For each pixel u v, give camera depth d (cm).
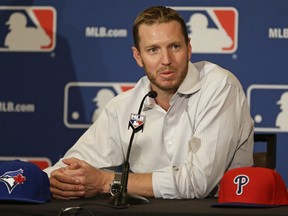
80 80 1012
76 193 675
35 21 1016
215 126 716
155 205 593
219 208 579
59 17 1013
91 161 781
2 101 1022
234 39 983
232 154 734
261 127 984
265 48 979
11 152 1023
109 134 784
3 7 1018
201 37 988
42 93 1019
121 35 1005
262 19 977
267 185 609
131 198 603
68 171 681
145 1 998
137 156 767
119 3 1003
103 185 692
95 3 1006
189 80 743
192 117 745
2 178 620
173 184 677
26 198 612
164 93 744
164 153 759
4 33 1020
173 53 700
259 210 569
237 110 739
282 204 613
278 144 980
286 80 977
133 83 1006
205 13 986
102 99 1011
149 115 766
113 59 1006
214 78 743
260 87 982
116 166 787
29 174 625
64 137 1019
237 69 984
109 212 557
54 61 1016
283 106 979
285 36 976
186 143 750
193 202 625
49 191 649
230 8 982
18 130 1023
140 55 725
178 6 990
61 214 560
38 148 1022
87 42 1010
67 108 1016
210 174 695
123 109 778
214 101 726
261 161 825
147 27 700
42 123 1021
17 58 1020
